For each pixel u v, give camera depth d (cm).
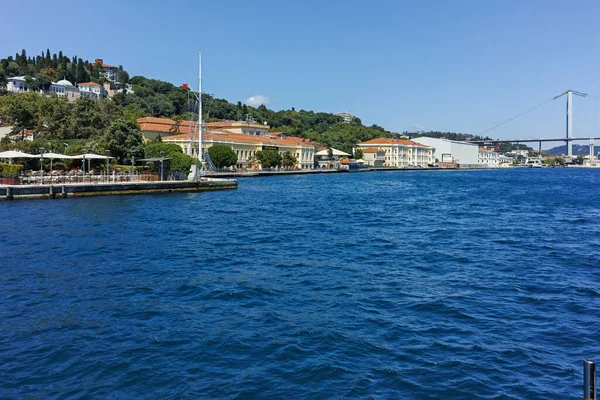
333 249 3100
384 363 1386
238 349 1475
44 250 2892
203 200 6462
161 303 1920
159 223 4125
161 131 14300
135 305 1892
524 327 1677
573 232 3938
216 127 18125
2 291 2058
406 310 1850
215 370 1342
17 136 9450
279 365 1370
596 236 3734
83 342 1530
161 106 19838
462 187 10294
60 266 2509
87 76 19975
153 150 9056
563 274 2455
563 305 1927
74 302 1927
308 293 2072
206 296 2014
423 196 7719
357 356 1430
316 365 1367
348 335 1586
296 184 10775
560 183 12281
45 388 1249
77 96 17788
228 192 8025
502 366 1373
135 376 1309
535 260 2800
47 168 7656
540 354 1455
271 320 1728
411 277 2367
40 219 4150
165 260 2694
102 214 4581
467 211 5550
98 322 1706
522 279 2342
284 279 2308
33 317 1753
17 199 5638
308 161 19375
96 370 1344
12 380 1289
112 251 2905
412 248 3155
